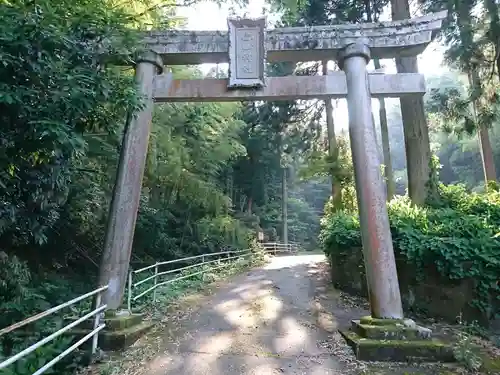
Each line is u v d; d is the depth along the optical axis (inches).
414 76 247.0
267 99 255.9
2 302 220.1
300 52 254.2
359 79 242.4
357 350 191.8
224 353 198.8
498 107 444.5
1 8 150.6
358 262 326.6
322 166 570.3
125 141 243.1
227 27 254.4
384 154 571.8
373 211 224.5
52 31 155.5
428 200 354.3
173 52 256.2
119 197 234.5
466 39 366.0
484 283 239.3
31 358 162.2
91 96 164.6
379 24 248.2
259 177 1012.5
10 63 146.2
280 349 205.2
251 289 362.0
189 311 278.1
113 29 186.9
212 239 608.4
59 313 247.1
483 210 329.7
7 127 155.5
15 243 262.5
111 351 196.4
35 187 177.3
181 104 431.5
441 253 245.8
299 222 1263.5
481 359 191.2
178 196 520.4
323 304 302.2
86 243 427.5
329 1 493.7
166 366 182.2
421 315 260.7
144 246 515.2
